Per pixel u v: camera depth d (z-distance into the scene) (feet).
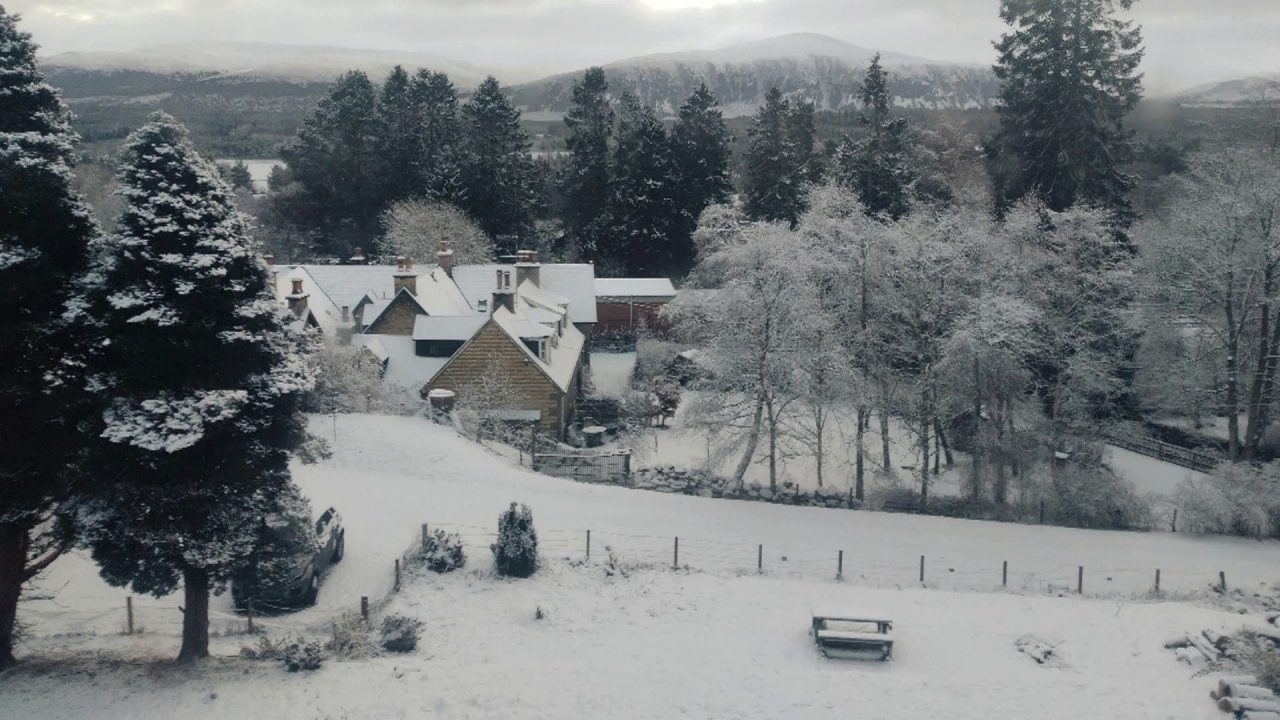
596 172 297.94
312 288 184.44
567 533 98.27
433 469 119.44
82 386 58.95
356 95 304.30
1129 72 188.65
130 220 57.62
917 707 58.90
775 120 277.23
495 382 149.59
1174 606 79.20
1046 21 186.39
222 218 60.13
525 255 205.77
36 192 56.54
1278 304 140.05
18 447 57.88
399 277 182.70
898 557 98.22
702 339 143.84
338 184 298.97
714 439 129.49
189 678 59.31
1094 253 140.77
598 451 142.41
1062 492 117.19
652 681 62.59
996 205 199.31
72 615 74.54
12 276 55.93
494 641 69.05
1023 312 120.16
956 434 135.33
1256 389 139.74
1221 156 148.15
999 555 100.32
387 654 65.92
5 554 60.70
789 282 123.75
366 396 144.56
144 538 57.57
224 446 60.08
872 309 133.39
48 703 55.42
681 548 96.27
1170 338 158.30
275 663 63.16
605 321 238.48
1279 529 110.83
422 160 300.81
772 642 70.28
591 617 74.74
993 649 69.21
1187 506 113.50
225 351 59.36
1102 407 140.67
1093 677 63.62
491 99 295.89
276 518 62.85
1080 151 183.11
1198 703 58.90
